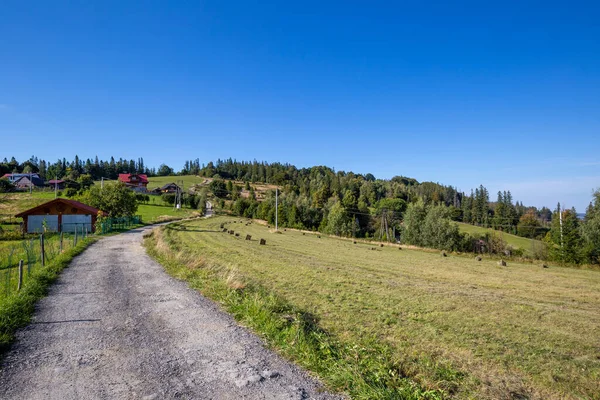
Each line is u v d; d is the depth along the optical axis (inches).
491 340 354.9
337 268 896.3
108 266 609.0
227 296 372.8
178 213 3085.6
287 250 1343.5
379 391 176.4
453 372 249.6
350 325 375.2
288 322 295.4
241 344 246.4
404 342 329.7
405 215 2385.6
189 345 243.8
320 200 3900.1
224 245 1312.7
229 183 4943.4
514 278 916.0
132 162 7027.6
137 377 194.1
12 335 256.8
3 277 470.0
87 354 226.5
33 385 183.2
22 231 1391.5
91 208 1699.1
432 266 1109.1
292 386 185.2
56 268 550.3
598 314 518.0
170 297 385.4
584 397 237.1
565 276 997.2
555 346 349.4
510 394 229.9
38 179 3912.4
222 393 176.4
